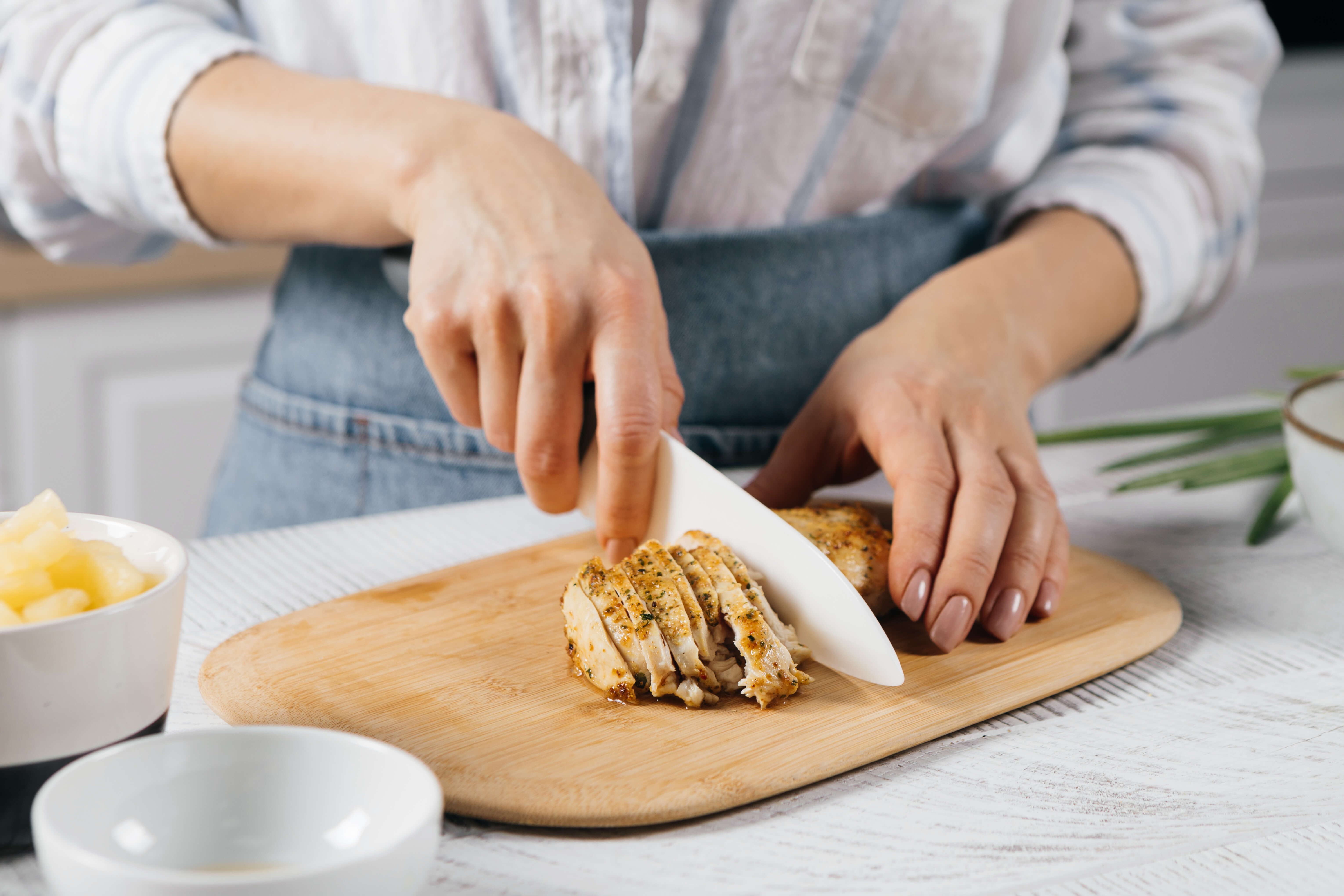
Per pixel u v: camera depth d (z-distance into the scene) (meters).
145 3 1.10
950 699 0.90
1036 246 1.12
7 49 1.09
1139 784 0.85
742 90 1.10
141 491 1.92
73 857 0.73
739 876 0.81
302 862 0.77
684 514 0.96
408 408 1.13
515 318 0.94
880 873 0.81
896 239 1.15
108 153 1.07
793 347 1.13
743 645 0.89
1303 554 1.03
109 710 0.79
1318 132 2.48
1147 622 0.95
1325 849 0.82
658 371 0.94
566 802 0.83
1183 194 1.19
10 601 0.78
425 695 0.89
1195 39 1.24
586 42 1.08
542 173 0.97
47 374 1.79
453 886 0.80
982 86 1.12
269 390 1.18
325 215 1.02
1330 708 0.90
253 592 0.98
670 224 1.15
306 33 1.13
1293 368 1.22
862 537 0.96
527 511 1.08
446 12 1.10
